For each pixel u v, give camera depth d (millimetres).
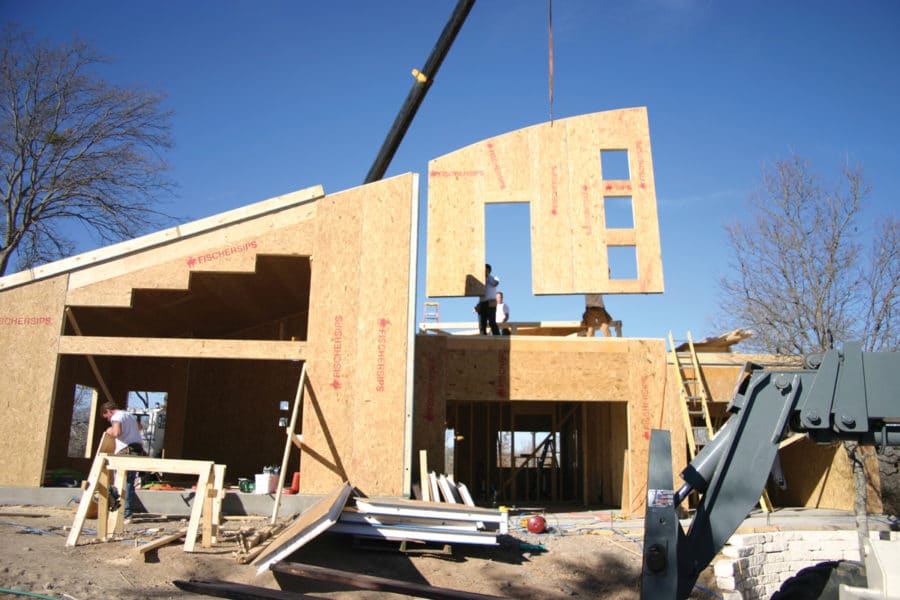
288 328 16609
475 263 13219
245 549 8062
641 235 13094
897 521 11266
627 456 12805
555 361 12484
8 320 11414
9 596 6203
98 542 8312
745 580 8242
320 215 11445
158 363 16266
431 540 8836
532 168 13477
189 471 8375
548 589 8156
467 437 17906
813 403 4816
